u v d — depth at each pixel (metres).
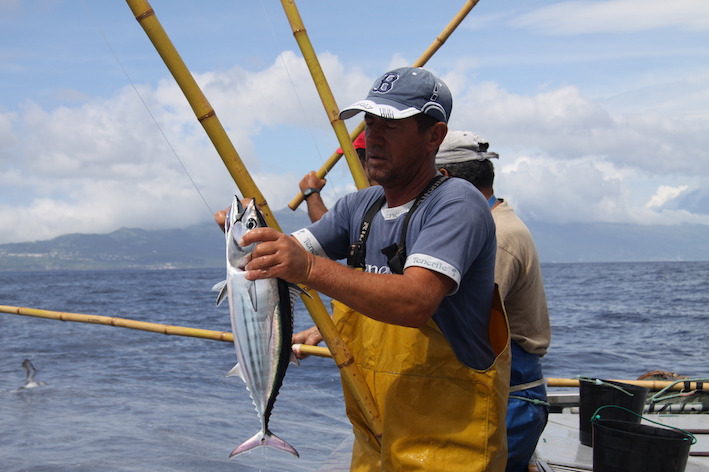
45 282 81.50
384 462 2.29
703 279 70.44
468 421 2.14
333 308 2.64
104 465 5.50
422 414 2.20
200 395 8.77
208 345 14.46
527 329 2.88
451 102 2.25
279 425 7.00
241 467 5.41
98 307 30.86
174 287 60.22
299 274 1.81
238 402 8.32
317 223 2.65
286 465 5.47
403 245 2.16
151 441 6.23
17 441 6.24
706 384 4.46
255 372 2.10
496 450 2.15
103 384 9.60
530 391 2.83
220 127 2.28
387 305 1.84
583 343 15.34
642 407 3.93
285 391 8.99
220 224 2.41
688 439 2.90
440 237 1.98
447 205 2.05
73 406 7.98
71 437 6.45
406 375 2.23
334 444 6.24
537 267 2.95
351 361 2.41
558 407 5.26
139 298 39.50
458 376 2.15
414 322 1.90
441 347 2.16
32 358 12.57
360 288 1.82
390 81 2.18
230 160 2.31
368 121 2.23
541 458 3.81
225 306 31.58
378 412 2.40
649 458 2.86
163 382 9.77
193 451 5.94
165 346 14.30
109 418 7.31
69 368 11.25
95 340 15.30
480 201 2.10
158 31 2.19
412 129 2.14
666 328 19.16
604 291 45.59
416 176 2.23
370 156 2.22
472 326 2.17
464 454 2.14
